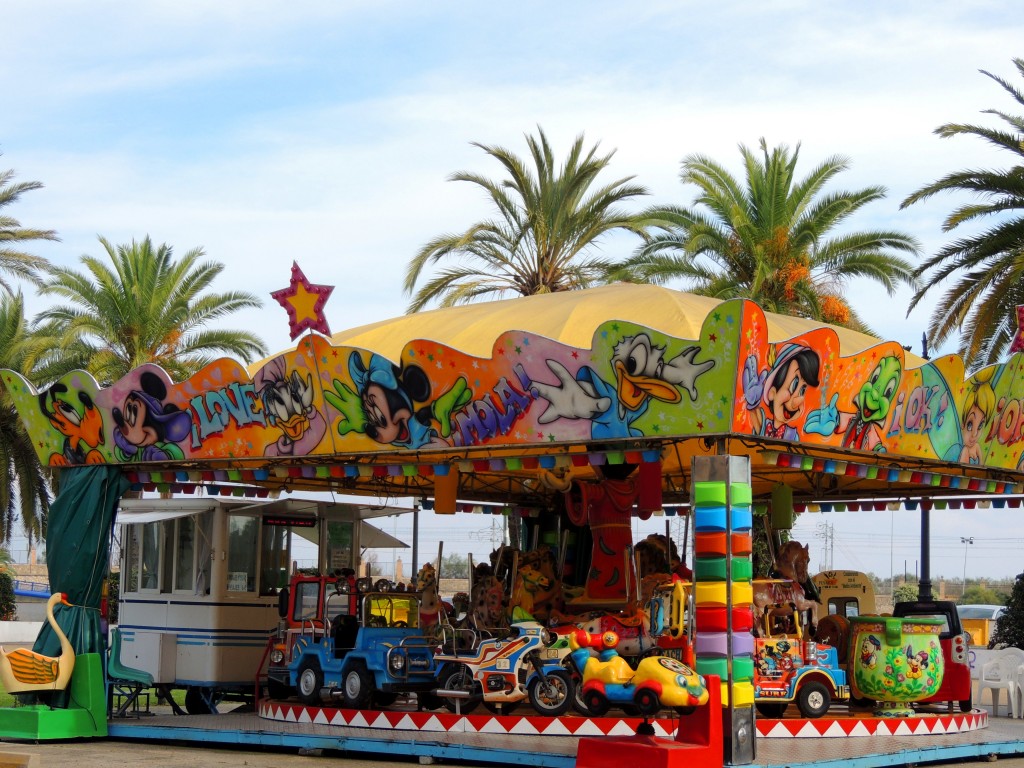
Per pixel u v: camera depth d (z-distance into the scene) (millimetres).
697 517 12172
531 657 14336
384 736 13945
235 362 14945
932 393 14234
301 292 14273
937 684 15188
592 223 32969
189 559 19344
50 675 16062
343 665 15453
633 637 14625
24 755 10852
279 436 14945
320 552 20047
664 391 12109
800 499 22000
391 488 20438
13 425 38500
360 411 14133
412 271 33375
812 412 12758
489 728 14031
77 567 16656
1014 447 16156
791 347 12164
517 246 33156
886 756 13023
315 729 14758
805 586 16797
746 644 12062
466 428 13453
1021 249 25047
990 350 26656
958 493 21000
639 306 14977
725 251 31188
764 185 31844
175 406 15680
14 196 38625
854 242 31875
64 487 16969
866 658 15039
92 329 36188
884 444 13859
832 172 32031
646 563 16375
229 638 19016
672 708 11750
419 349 13414
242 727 15109
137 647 19609
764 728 14102
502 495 21109
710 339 11703
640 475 13453
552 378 12734
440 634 15695
